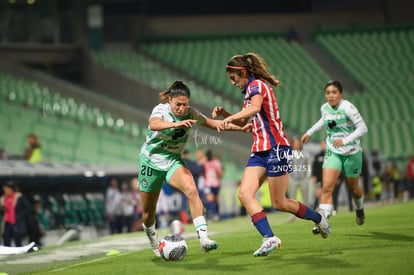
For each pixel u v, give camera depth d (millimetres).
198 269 22203
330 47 117500
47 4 107375
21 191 55062
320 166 50000
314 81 107125
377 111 100500
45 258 32219
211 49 114938
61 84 97938
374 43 118250
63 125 86500
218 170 59625
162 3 123375
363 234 29672
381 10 124250
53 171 55312
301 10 123562
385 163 81500
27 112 87500
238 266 22328
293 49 116062
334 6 123688
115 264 25469
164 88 94688
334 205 49594
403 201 69875
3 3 104938
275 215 57344
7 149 74688
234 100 99500
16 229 47906
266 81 23641
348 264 21578
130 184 64875
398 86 107062
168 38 117375
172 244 24422
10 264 30812
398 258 22359
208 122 24453
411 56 114625
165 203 57594
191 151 82125
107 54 108312
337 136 29656
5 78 98312
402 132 95000
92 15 109312
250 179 22812
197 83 104812
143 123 93188
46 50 106375
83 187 61031
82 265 26484
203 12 123688
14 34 105812
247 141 89438
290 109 96875
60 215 58125
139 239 39281
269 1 124000
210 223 55469
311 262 22312
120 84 100438
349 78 110188
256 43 117500
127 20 116625
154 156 23734
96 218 61750
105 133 87000
